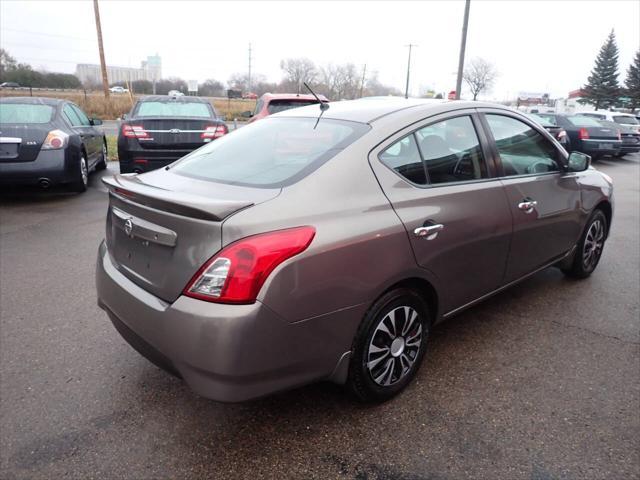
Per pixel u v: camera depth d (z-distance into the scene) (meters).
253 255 2.04
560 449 2.36
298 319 2.16
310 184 2.36
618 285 4.42
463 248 2.91
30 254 5.05
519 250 3.44
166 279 2.21
